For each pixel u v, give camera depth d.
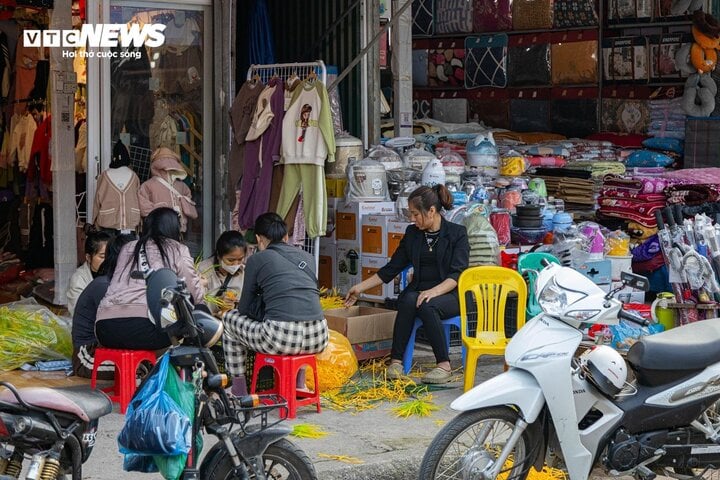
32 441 4.93
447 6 15.00
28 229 11.46
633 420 5.92
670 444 5.97
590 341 7.87
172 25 10.66
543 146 12.81
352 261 9.92
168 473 5.09
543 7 14.15
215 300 8.36
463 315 7.79
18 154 11.49
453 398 7.85
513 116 14.58
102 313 7.29
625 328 8.29
